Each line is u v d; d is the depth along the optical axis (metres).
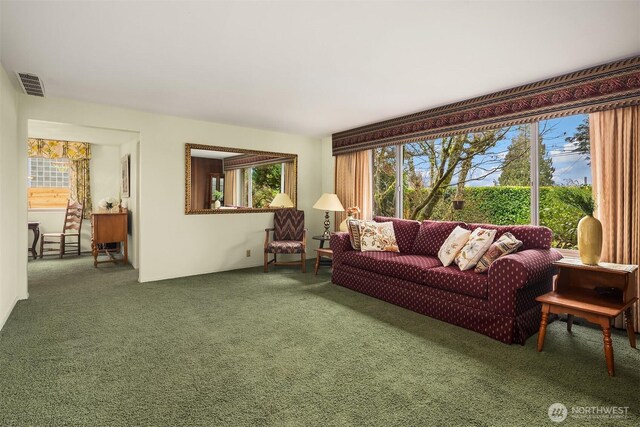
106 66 2.89
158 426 1.61
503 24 2.17
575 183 3.33
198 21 2.16
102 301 3.57
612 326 2.90
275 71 2.99
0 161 2.82
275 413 1.72
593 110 2.85
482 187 4.17
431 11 2.02
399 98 3.75
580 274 2.75
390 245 4.11
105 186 6.79
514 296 2.56
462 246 3.30
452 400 1.84
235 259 5.27
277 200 5.66
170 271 4.66
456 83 3.27
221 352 2.40
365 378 2.06
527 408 1.77
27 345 2.49
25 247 3.63
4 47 2.53
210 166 4.97
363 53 2.62
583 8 1.98
